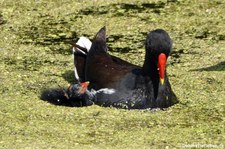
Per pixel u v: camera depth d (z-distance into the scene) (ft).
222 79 53.21
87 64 49.49
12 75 53.62
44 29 63.52
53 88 50.19
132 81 47.14
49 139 42.50
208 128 44.60
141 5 68.69
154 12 67.21
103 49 50.03
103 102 47.34
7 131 43.65
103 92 47.47
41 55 57.98
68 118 45.78
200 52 59.00
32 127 44.27
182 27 64.34
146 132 43.80
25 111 46.83
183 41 61.31
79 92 47.91
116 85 47.39
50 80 52.85
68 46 59.88
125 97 46.88
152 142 42.32
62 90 49.01
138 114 46.34
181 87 51.60
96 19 65.57
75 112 46.68
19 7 68.13
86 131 43.78
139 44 60.54
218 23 65.10
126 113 46.37
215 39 61.82
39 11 67.36
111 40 61.36
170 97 47.60
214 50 59.41
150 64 46.80
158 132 43.88
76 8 67.92
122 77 47.60
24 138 42.60
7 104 47.96
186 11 67.46
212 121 45.68
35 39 61.36
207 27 64.34
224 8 68.18
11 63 56.13
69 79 53.21
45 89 50.29
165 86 47.14
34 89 51.01
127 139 42.70
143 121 45.34
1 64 55.88
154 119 45.70
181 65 56.18
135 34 62.75
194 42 61.16
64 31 63.10
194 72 54.65
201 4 69.10
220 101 48.96
